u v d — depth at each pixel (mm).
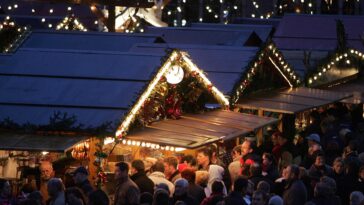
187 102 20328
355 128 28281
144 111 18578
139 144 17703
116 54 20016
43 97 18484
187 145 17484
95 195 13727
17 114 17969
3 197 15523
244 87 23016
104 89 18688
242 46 26625
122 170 15773
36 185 17609
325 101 24672
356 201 15711
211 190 17031
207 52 24016
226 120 20312
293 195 17109
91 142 17750
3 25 25219
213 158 19531
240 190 16047
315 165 18766
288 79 25328
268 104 23656
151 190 16812
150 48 24281
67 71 19344
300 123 26453
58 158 17875
